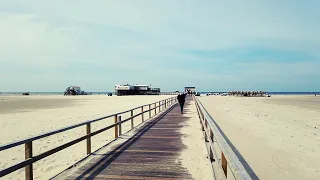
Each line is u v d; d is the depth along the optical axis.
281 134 14.54
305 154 10.38
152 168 5.86
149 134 10.32
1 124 16.41
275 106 38.84
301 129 16.47
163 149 7.71
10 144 3.65
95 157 6.72
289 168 8.71
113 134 12.54
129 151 7.41
